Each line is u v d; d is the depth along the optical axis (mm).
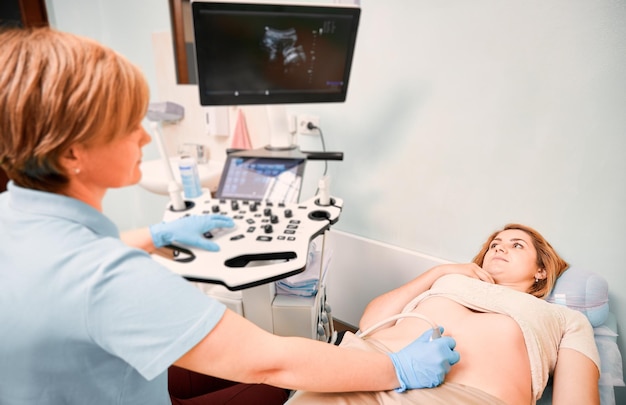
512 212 1219
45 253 449
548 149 1101
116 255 464
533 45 1040
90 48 450
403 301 1152
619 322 1116
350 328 1698
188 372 924
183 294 479
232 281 827
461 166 1267
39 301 434
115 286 441
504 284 1148
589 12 948
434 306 1061
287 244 970
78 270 442
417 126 1312
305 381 573
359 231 1594
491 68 1119
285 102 1183
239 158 1305
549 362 942
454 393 783
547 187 1134
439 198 1349
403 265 1476
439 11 1149
